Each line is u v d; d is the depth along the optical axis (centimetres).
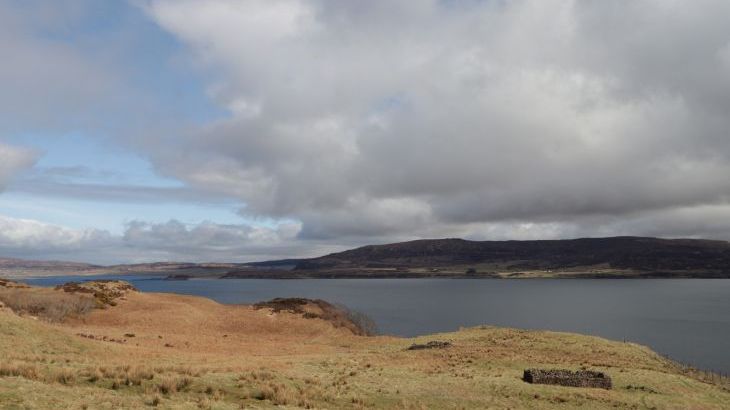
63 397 2164
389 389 3412
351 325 11138
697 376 6044
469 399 3353
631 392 4116
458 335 7450
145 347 5634
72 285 10331
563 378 4103
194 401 2433
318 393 3020
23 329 4397
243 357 5088
